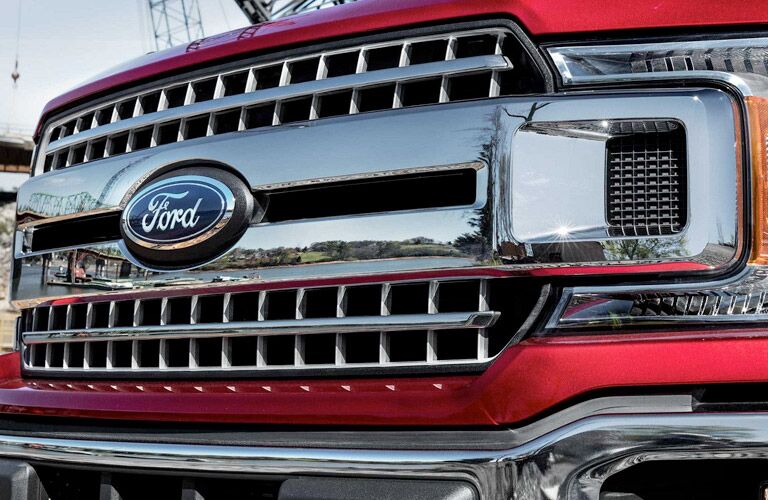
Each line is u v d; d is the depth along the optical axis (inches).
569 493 56.4
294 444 64.9
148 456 70.5
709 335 56.7
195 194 75.0
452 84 69.0
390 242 66.2
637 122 61.2
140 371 78.2
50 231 88.4
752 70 60.3
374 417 62.9
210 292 73.6
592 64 63.8
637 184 60.8
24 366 89.9
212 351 75.4
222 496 71.1
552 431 57.7
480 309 63.3
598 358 57.6
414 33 70.3
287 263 70.0
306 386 68.5
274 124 74.6
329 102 73.4
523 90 66.4
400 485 60.4
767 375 54.7
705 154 59.1
